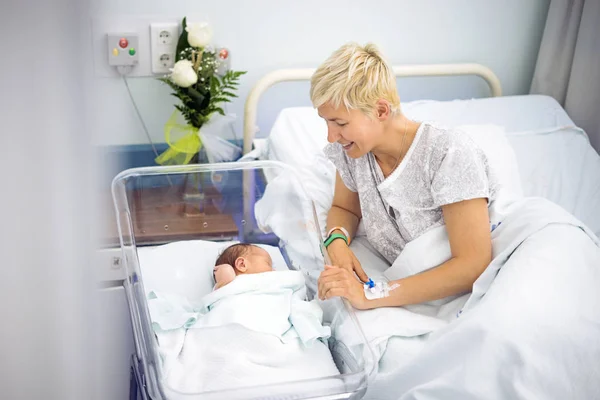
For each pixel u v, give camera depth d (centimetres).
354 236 185
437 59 257
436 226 159
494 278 147
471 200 150
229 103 242
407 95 260
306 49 242
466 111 233
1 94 37
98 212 42
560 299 136
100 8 39
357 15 242
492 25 256
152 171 190
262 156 225
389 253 171
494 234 159
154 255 172
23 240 40
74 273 42
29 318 41
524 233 153
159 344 132
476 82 263
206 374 126
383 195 161
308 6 236
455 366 130
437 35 253
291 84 245
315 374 128
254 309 137
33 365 42
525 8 256
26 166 38
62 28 37
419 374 135
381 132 154
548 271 141
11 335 41
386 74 148
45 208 40
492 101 239
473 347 129
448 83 261
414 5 246
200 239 193
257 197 199
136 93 229
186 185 196
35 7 37
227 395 112
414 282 152
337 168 175
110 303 49
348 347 134
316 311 143
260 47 238
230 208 200
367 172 164
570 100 252
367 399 141
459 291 153
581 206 205
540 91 260
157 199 195
